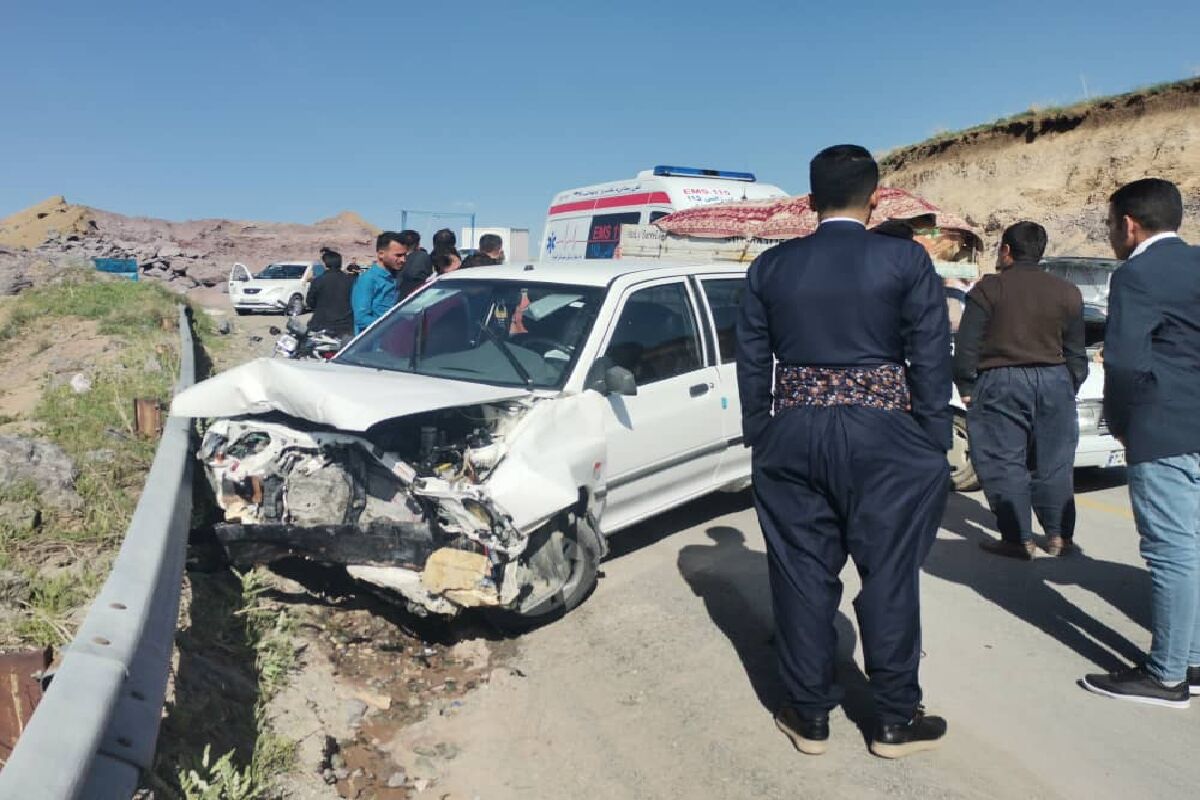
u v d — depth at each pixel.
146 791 2.89
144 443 6.87
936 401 3.36
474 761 3.64
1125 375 3.81
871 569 3.49
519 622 4.70
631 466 5.23
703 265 6.33
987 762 3.60
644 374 5.44
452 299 5.88
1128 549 6.03
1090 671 4.34
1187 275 3.71
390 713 3.98
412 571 4.30
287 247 84.06
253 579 4.57
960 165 24.09
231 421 4.92
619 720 3.91
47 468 5.46
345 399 4.22
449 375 5.33
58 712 2.38
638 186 14.40
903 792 3.40
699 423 5.71
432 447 4.52
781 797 3.38
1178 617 3.93
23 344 13.97
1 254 29.31
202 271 48.56
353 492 4.53
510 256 24.39
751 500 6.92
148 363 10.60
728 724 3.87
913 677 3.54
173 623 3.43
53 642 3.78
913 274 3.35
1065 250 20.53
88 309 17.08
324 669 4.21
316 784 3.38
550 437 4.53
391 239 8.38
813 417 3.45
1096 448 7.08
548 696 4.11
